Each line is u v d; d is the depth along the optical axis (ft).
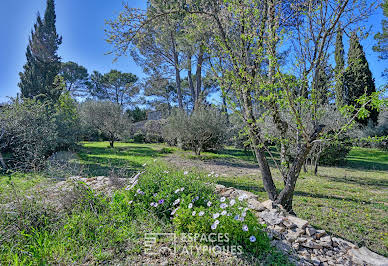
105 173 20.18
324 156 33.96
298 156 11.16
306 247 7.85
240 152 45.55
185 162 30.55
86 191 9.95
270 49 9.84
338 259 7.39
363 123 52.24
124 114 53.62
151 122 70.23
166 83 61.26
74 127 33.94
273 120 12.55
